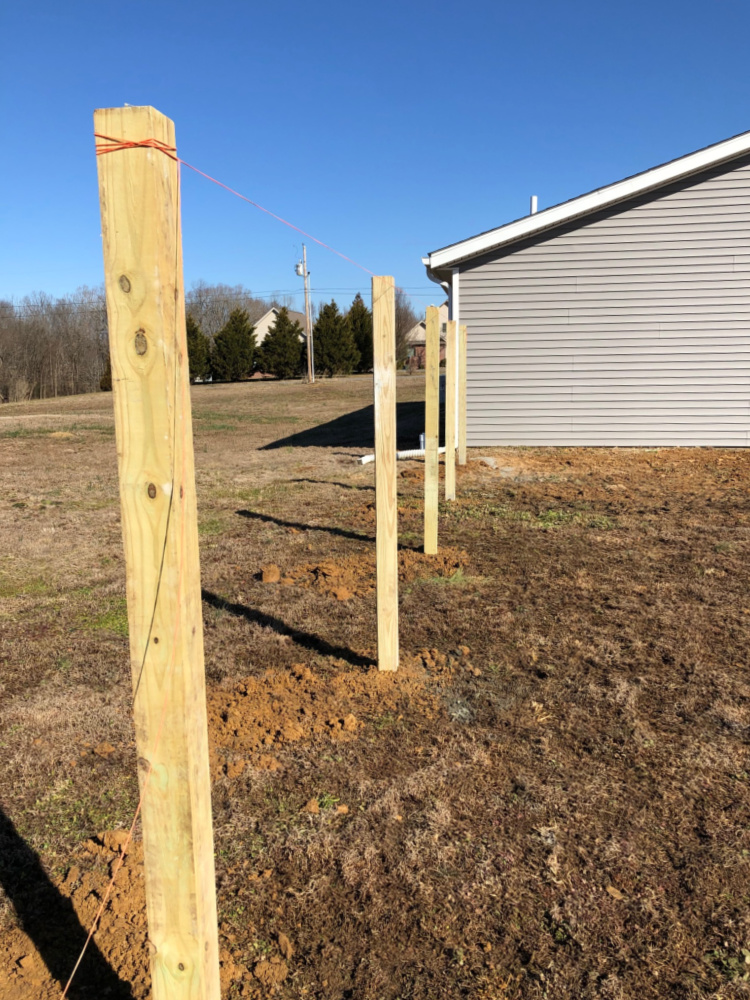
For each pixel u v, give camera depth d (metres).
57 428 19.95
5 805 2.98
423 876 2.54
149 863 1.55
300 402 30.75
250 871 2.58
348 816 2.88
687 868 2.56
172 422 1.40
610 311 12.41
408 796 3.00
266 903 2.43
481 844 2.71
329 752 3.32
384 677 4.07
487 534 7.17
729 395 12.32
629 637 4.56
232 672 4.18
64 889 2.51
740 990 2.08
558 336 12.62
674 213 11.94
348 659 4.35
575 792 3.01
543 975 2.14
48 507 9.11
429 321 5.95
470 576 5.84
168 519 1.41
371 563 6.29
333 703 3.77
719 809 2.88
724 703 3.72
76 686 4.05
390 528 4.00
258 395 35.56
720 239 11.90
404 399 30.25
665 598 5.23
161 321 1.36
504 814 2.88
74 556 6.80
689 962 2.18
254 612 5.15
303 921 2.36
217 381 52.59
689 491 9.05
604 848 2.67
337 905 2.42
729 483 9.48
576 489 9.33
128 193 1.34
